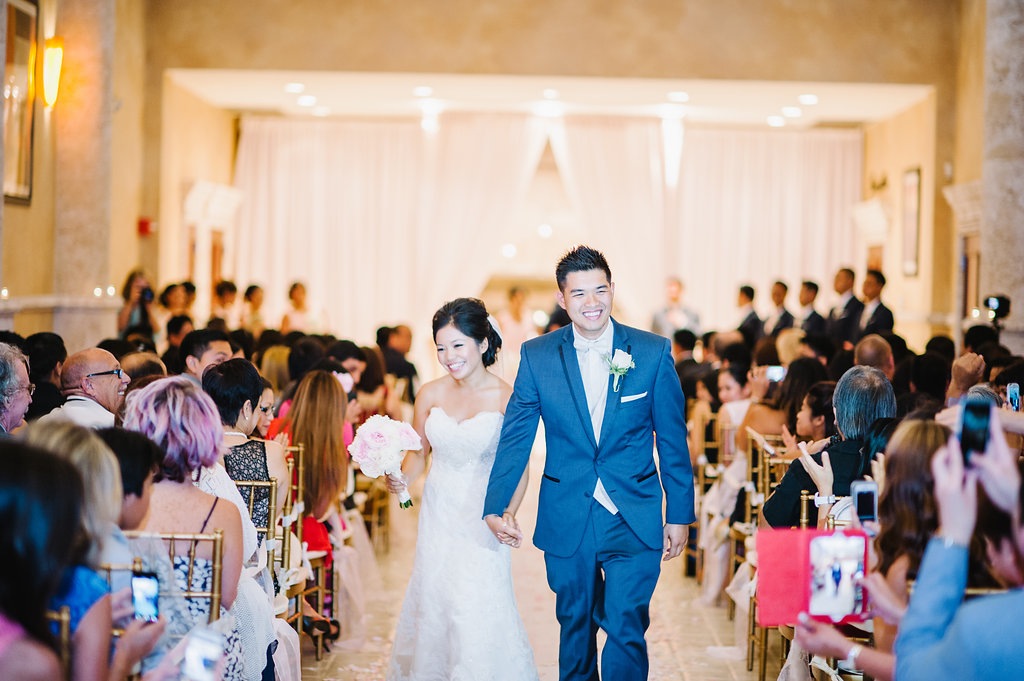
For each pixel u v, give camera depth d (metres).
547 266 14.16
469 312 4.39
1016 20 8.59
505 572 4.37
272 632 3.76
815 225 13.52
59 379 5.61
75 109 9.39
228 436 4.32
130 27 10.27
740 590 5.75
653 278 13.42
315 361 6.88
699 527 7.29
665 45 10.65
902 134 12.02
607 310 4.02
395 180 13.59
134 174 10.57
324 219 13.62
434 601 4.35
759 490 5.60
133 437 2.95
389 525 8.30
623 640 3.90
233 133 13.63
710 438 7.45
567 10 10.63
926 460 2.71
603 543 3.98
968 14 10.47
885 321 9.89
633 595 3.92
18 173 8.34
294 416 5.49
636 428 4.02
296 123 13.55
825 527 4.01
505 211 13.41
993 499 2.37
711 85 10.90
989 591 2.61
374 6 10.66
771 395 6.77
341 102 12.57
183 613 3.11
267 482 4.25
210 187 11.95
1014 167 8.64
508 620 4.32
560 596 4.05
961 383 5.66
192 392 3.27
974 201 10.00
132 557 2.81
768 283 13.53
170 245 11.23
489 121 13.34
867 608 2.65
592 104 12.45
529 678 4.34
